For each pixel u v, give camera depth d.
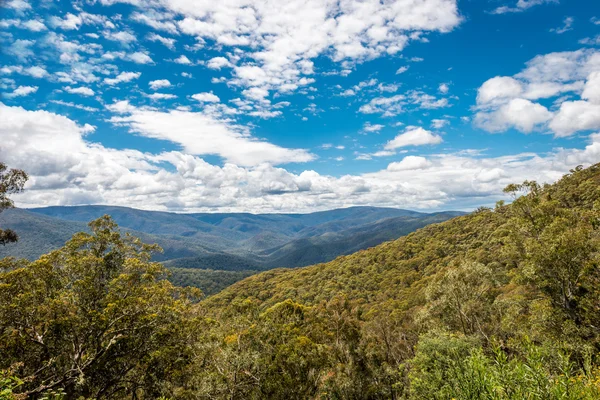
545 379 4.76
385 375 30.55
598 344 16.06
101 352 17.61
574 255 18.67
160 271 22.84
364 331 40.03
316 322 34.50
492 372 5.21
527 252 21.64
